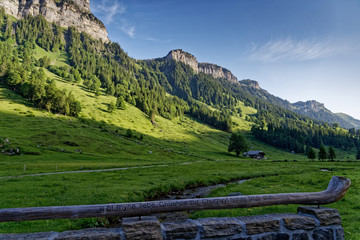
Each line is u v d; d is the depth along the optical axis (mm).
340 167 57719
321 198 5918
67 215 4266
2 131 97625
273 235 5168
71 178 32219
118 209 4512
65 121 142250
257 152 151375
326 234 5555
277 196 5629
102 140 115750
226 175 41094
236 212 15070
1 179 30453
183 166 59531
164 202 4824
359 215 12508
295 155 194750
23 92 161375
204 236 4699
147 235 4301
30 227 11305
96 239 4070
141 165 64562
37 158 67562
